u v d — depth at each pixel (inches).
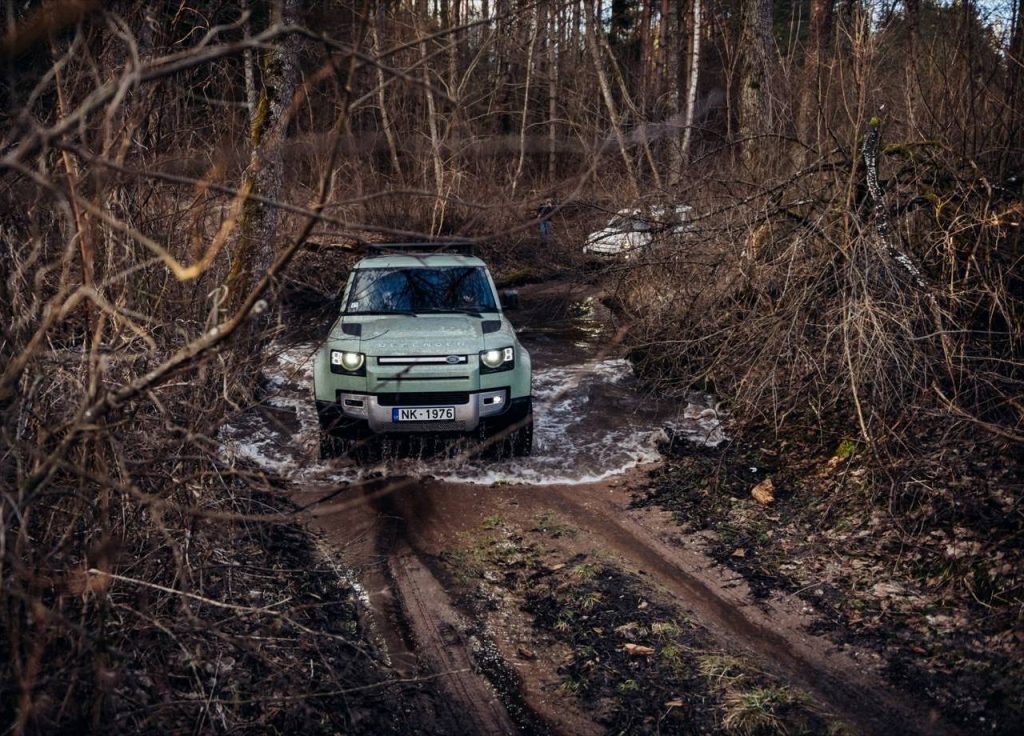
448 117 643.5
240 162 178.9
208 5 144.3
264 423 273.9
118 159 87.0
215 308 87.4
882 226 218.8
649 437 265.0
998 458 191.5
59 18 57.0
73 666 98.6
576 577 176.7
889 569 171.8
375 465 241.0
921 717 127.6
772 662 144.5
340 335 241.3
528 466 244.1
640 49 1085.1
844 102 239.8
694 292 297.7
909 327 201.9
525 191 697.0
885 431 206.1
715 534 198.1
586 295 521.0
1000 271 203.6
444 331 239.5
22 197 108.9
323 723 122.1
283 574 167.5
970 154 237.3
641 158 395.9
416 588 172.6
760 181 291.0
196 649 114.3
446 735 126.0
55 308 89.7
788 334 221.3
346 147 603.2
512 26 587.2
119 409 105.3
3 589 88.2
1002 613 148.6
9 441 88.7
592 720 129.9
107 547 97.3
